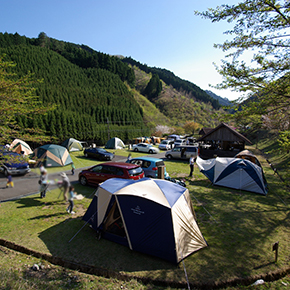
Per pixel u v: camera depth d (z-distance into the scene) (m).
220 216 8.26
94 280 4.80
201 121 86.81
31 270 5.09
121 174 10.12
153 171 12.42
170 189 6.84
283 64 6.73
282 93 6.96
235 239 6.56
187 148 22.77
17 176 13.71
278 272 5.03
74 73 71.75
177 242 5.42
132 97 79.00
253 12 6.56
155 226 5.70
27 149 18.94
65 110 41.56
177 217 5.76
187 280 4.62
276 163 20.12
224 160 12.77
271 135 35.06
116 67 103.06
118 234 6.25
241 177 11.75
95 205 6.90
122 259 5.46
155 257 5.57
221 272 4.99
